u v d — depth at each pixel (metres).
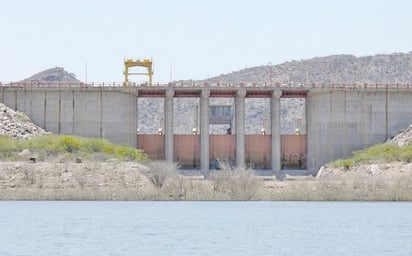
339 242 155.00
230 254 138.75
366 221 190.75
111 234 165.88
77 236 161.88
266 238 160.75
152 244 150.75
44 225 180.25
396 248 146.50
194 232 170.25
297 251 142.75
